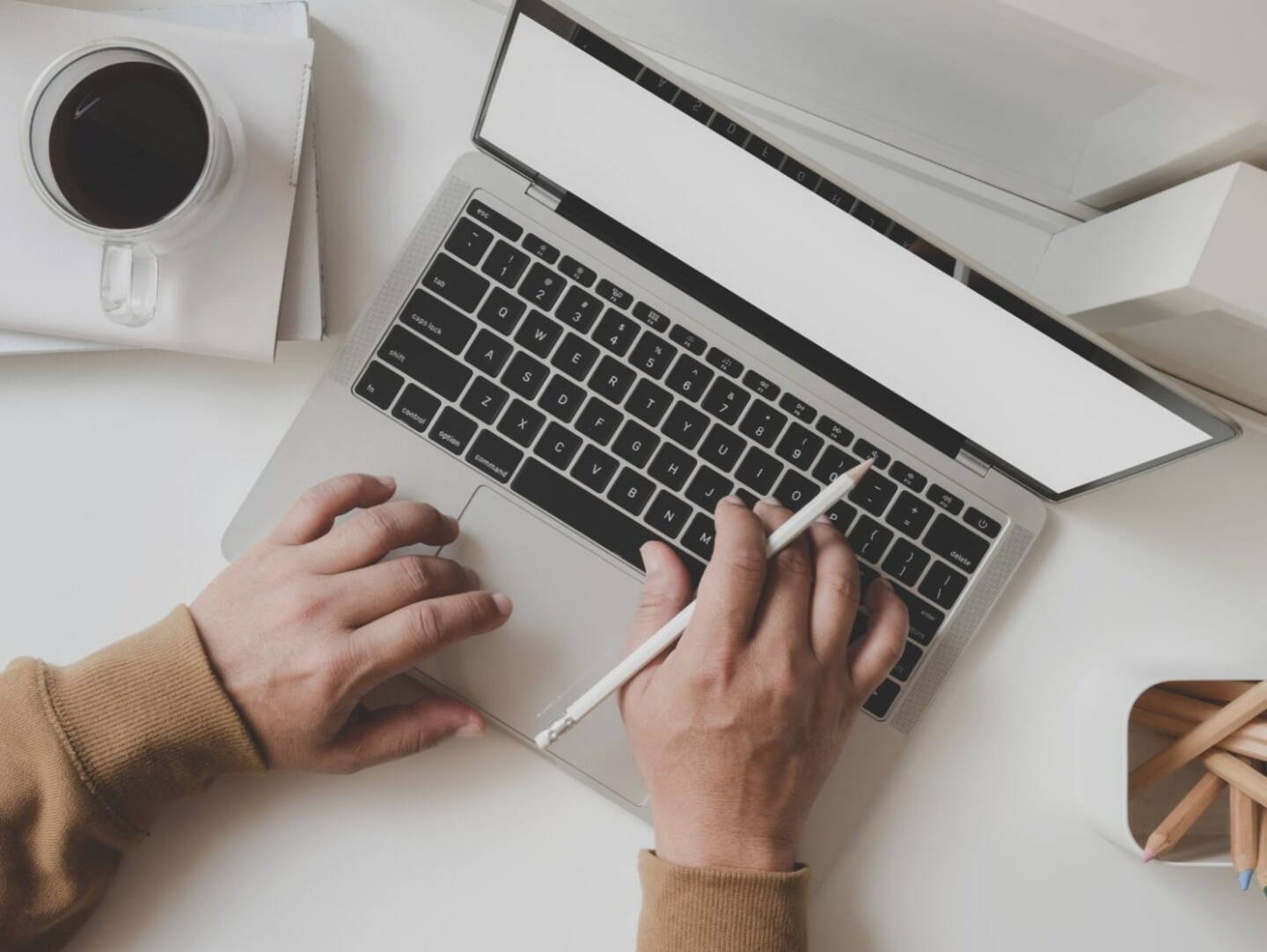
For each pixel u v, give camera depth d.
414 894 0.54
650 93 0.42
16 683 0.47
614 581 0.53
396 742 0.51
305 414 0.53
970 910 0.56
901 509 0.54
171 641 0.49
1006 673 0.57
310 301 0.53
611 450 0.53
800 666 0.49
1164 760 0.53
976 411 0.51
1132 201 0.50
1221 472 0.58
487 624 0.50
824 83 0.52
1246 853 0.51
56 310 0.50
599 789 0.53
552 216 0.53
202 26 0.53
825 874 0.54
